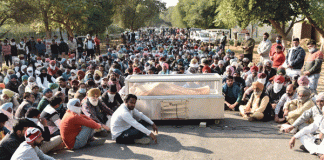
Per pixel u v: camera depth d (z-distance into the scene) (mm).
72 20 28188
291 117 5801
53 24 30406
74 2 25172
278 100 7000
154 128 5719
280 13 19797
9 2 21672
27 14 22547
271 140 5438
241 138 5551
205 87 6355
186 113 6273
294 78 7387
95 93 5816
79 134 5090
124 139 5312
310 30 31469
